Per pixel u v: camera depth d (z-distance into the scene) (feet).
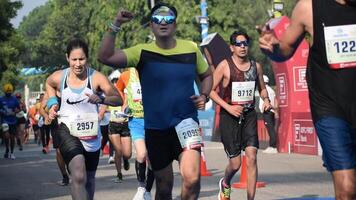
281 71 62.18
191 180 19.97
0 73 140.26
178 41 21.08
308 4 15.94
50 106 23.22
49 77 23.85
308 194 33.24
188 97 20.62
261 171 44.78
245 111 28.53
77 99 23.31
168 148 20.88
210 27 146.61
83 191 22.11
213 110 88.17
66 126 23.24
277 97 62.95
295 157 55.98
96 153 23.62
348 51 15.64
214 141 84.12
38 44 258.37
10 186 40.19
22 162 60.80
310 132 58.59
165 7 20.71
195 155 20.13
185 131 20.21
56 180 43.47
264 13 150.10
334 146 15.55
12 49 140.15
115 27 19.27
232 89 28.73
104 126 52.60
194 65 20.86
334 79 15.76
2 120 66.49
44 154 73.05
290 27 16.22
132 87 33.35
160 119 20.57
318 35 15.81
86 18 232.12
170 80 20.48
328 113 15.74
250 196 28.07
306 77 16.44
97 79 23.54
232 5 149.28
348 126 15.69
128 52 20.29
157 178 21.35
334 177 15.74
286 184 37.45
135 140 32.81
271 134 61.21
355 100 15.72
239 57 29.04
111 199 33.06
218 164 52.08
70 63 23.35
